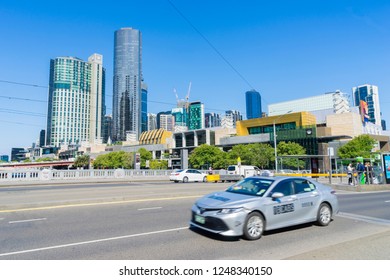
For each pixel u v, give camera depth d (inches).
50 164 5280.5
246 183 321.1
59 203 455.8
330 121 3038.9
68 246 241.4
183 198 548.4
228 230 252.8
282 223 288.4
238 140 3152.1
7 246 240.7
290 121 2918.3
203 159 2650.1
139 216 373.4
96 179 1288.1
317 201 324.2
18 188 833.5
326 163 2511.1
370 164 927.0
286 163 2249.0
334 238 272.7
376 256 200.5
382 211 438.0
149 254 222.4
